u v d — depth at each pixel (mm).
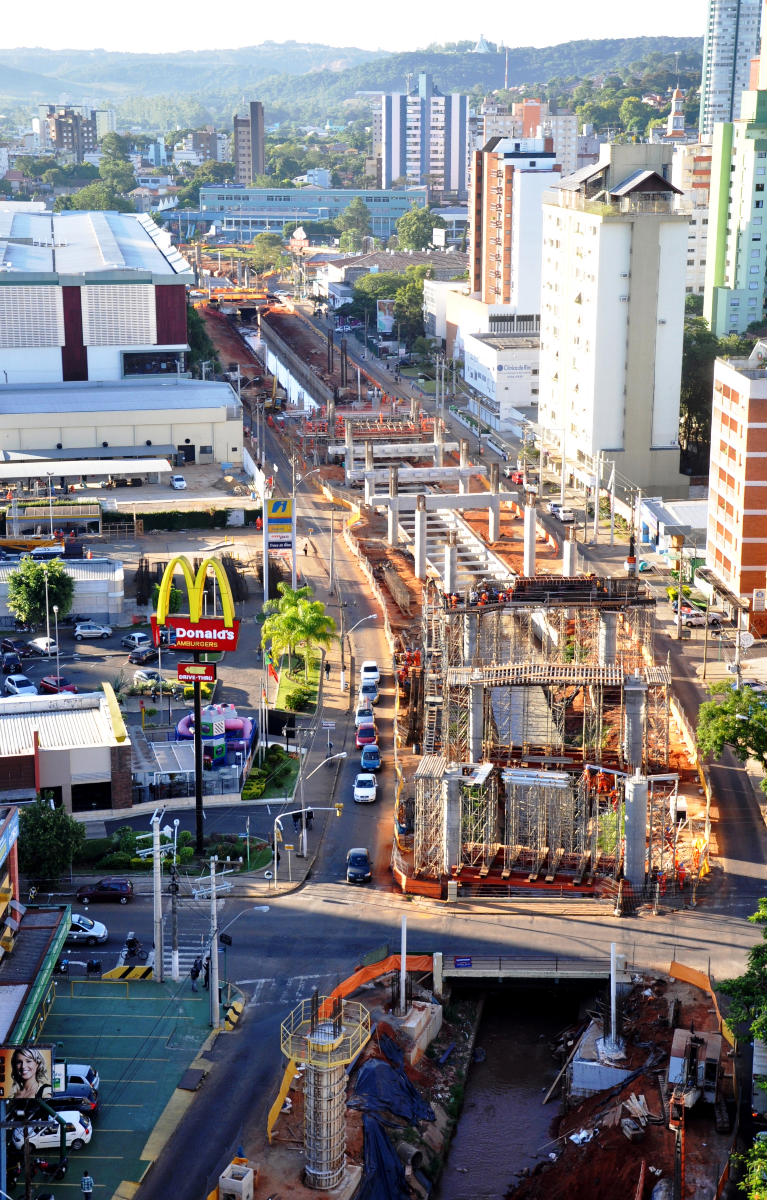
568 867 135625
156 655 191375
